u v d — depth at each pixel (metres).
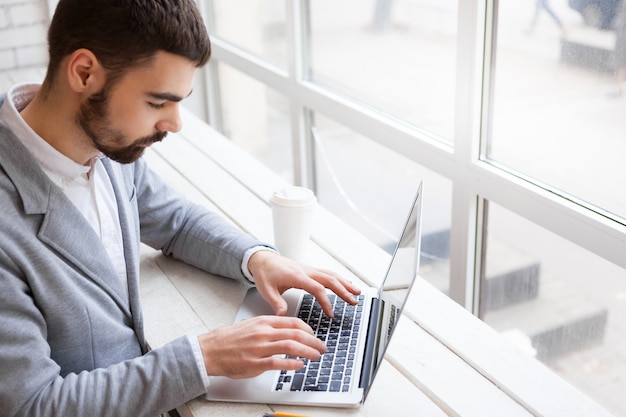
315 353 1.18
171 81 1.10
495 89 1.85
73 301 1.17
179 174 2.08
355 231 1.75
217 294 1.48
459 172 1.97
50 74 1.12
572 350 1.88
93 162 1.27
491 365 1.27
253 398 1.18
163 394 1.14
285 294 1.46
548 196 1.71
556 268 1.83
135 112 1.11
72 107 1.14
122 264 1.33
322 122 2.77
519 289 1.97
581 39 1.60
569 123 1.68
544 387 1.22
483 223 2.02
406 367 1.27
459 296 2.11
